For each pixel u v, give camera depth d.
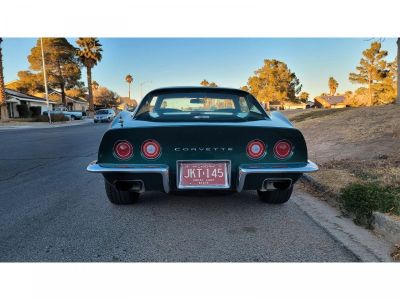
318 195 4.38
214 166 3.08
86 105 75.88
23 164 7.08
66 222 3.40
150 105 3.79
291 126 3.20
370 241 2.91
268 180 3.13
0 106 28.64
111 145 3.05
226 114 3.69
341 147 6.95
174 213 3.68
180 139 3.03
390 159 5.42
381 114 10.42
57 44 50.91
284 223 3.37
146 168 3.00
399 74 14.27
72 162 7.36
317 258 2.60
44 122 31.02
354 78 47.56
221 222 3.39
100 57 48.66
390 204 3.21
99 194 4.53
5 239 2.98
